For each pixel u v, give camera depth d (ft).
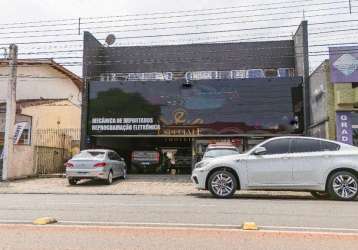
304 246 18.95
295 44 82.43
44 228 22.98
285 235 21.16
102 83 75.46
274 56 85.76
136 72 88.89
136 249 18.49
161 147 80.23
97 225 23.99
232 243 19.53
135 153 79.00
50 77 97.35
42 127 83.25
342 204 33.83
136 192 46.55
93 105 75.36
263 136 73.05
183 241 19.95
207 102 73.26
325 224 24.40
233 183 38.86
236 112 72.54
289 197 40.37
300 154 37.81
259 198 39.32
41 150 75.51
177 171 78.74
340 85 58.85
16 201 36.86
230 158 39.19
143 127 74.02
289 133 71.26
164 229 22.67
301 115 71.36
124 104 74.74
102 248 18.69
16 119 74.54
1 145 67.72
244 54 86.69
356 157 36.68
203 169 39.52
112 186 54.75
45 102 84.89
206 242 19.74
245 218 26.55
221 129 72.54
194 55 88.12
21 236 21.09
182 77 87.81
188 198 39.32
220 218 26.58
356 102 57.72
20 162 68.64
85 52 79.41
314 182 37.19
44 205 33.60
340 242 19.71
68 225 23.94
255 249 18.45
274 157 38.04
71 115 100.68
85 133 76.33
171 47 88.84
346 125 58.80
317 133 66.03
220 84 73.26
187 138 79.92
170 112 73.82
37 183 59.93
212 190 39.24
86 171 55.06
